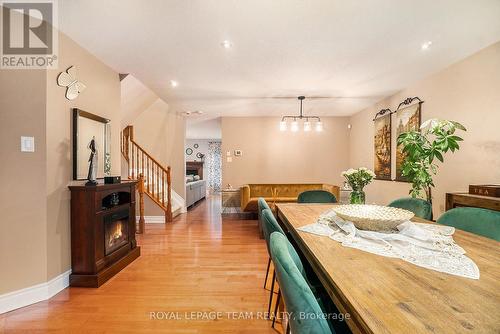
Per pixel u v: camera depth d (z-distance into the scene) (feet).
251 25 7.06
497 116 8.04
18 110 6.55
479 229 5.00
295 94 13.80
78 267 7.60
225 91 13.23
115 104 10.39
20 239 6.52
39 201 6.73
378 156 15.38
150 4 6.12
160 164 17.19
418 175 9.37
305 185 19.89
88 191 7.62
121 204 9.23
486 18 6.73
